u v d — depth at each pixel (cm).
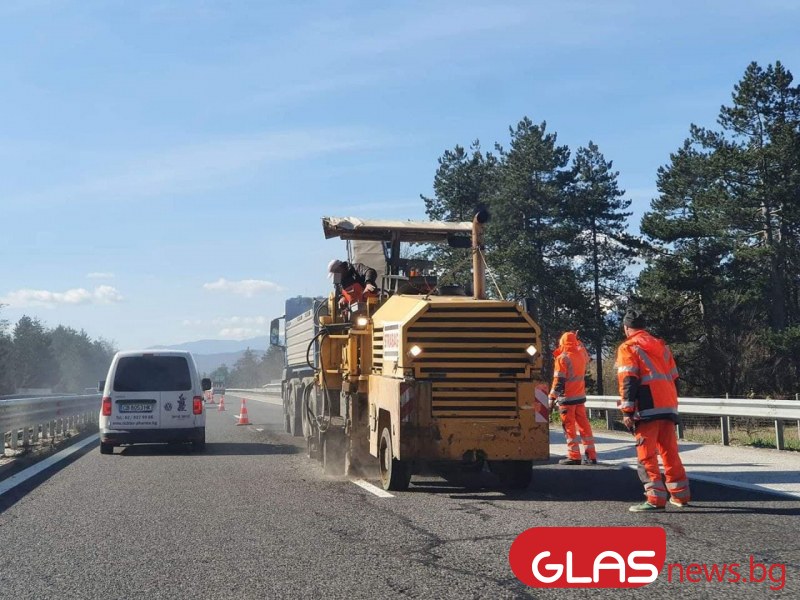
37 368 17400
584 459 1354
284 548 728
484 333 1039
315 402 1466
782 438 1480
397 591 586
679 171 5481
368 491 1063
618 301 5984
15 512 946
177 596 588
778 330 4541
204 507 951
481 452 1023
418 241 1501
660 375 896
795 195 4425
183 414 1627
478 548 715
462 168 5947
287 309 2466
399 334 1044
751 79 4647
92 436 2158
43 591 612
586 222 5828
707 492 991
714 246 4994
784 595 566
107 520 884
